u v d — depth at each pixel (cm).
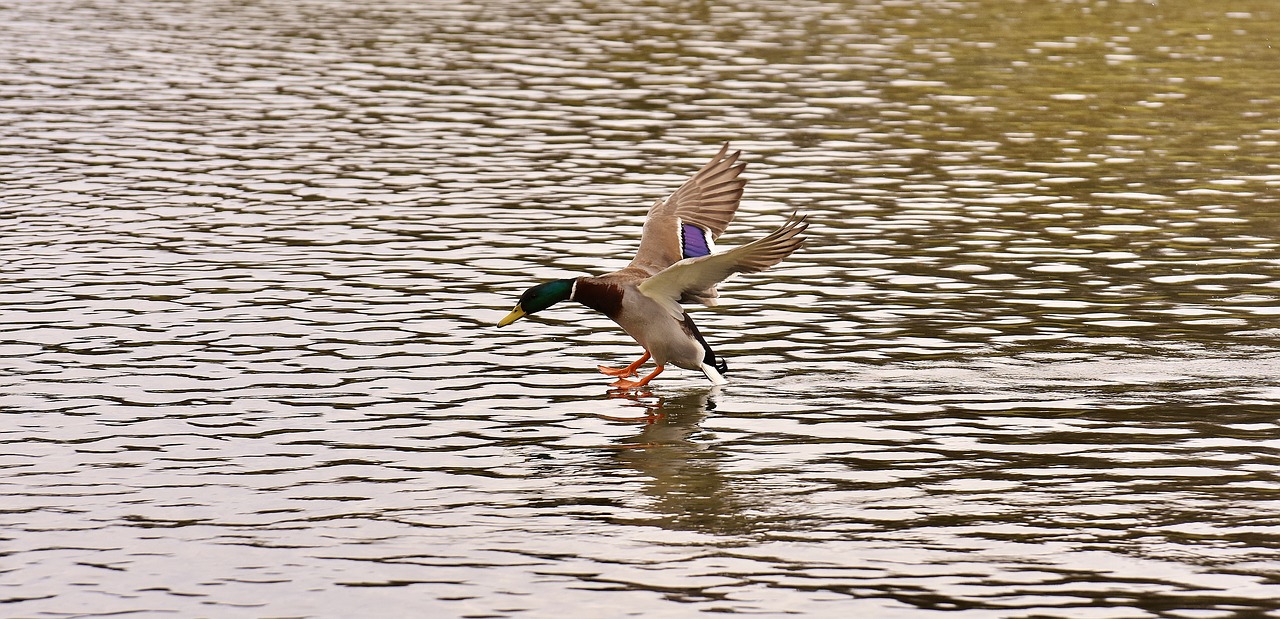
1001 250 1769
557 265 1705
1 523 965
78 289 1577
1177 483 1030
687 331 1234
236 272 1662
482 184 2173
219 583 878
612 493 1023
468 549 929
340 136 2539
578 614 835
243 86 3033
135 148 2416
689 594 862
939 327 1448
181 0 4572
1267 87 2980
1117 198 2053
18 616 833
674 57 3416
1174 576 878
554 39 3709
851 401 1229
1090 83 3047
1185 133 2531
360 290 1591
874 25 3934
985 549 922
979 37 3697
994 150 2406
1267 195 2059
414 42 3666
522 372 1313
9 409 1194
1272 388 1246
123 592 866
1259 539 930
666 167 2295
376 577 887
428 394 1248
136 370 1302
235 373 1298
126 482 1040
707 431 1156
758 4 4434
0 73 3142
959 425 1162
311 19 4122
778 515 980
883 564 902
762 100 2883
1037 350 1368
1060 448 1107
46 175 2200
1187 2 4362
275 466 1075
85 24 3972
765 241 1134
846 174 2238
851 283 1625
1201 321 1457
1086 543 929
